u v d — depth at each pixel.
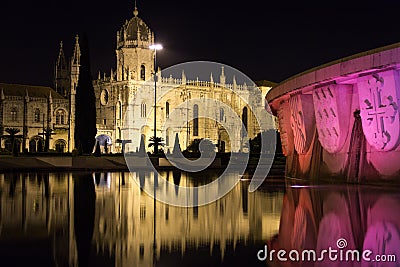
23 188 28.03
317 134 33.81
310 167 34.66
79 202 20.38
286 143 41.06
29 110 127.06
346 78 28.03
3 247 10.76
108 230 13.15
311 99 34.34
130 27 141.50
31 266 9.04
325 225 13.82
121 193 24.95
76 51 131.88
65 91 158.12
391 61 23.38
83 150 84.25
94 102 86.00
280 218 15.38
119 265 9.20
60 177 40.69
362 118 27.47
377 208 17.12
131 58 139.62
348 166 29.72
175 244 11.22
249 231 13.01
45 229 13.23
